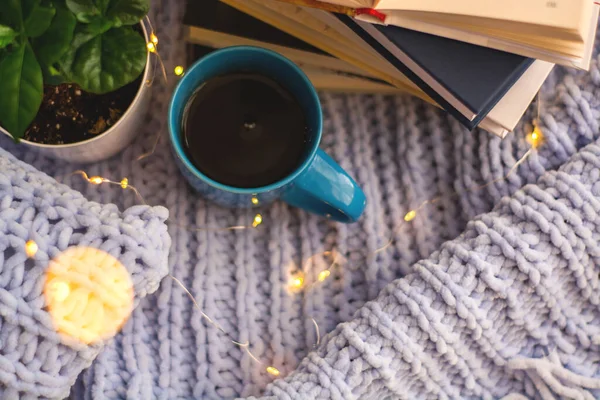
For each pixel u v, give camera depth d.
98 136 0.57
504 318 0.62
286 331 0.63
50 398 0.55
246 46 0.57
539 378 0.62
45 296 0.54
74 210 0.55
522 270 0.60
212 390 0.62
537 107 0.63
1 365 0.53
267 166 0.60
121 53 0.53
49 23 0.51
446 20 0.54
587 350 0.63
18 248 0.54
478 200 0.64
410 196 0.64
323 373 0.59
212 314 0.62
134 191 0.63
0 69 0.52
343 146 0.65
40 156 0.62
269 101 0.60
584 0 0.52
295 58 0.62
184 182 0.63
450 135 0.64
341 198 0.59
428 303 0.60
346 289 0.64
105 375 0.60
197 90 0.60
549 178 0.61
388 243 0.64
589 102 0.62
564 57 0.54
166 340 0.62
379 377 0.59
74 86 0.58
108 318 0.55
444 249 0.61
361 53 0.60
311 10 0.58
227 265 0.63
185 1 0.63
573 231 0.60
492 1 0.52
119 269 0.54
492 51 0.55
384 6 0.52
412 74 0.58
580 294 0.62
